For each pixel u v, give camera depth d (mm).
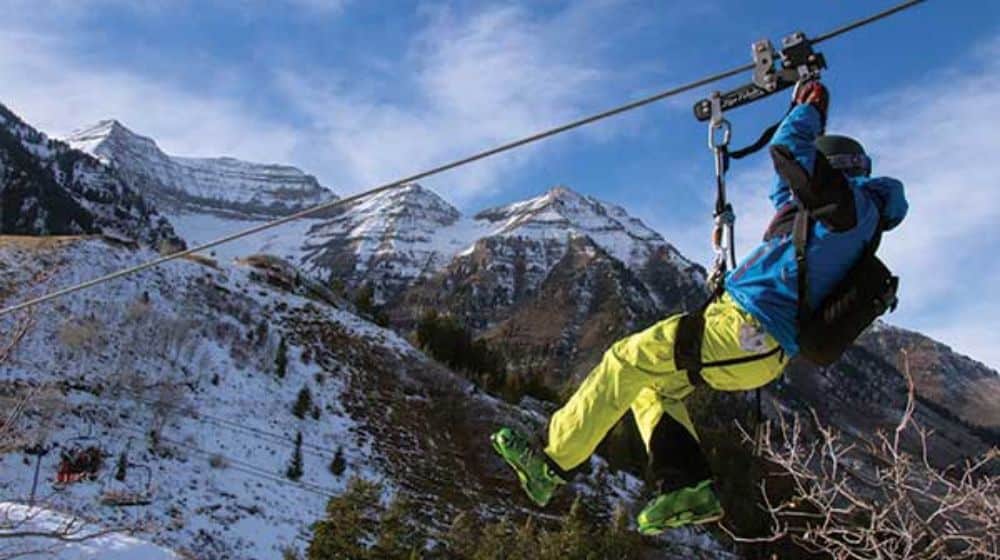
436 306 197750
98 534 17641
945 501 7727
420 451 47438
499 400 57938
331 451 43719
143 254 58219
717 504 4180
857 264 3844
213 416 42000
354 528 27875
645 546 35094
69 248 52781
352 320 63188
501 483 46156
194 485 35000
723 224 4336
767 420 8906
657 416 4238
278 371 49938
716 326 3967
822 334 3828
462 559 32656
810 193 3727
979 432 143875
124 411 38469
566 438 4098
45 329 42219
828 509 8180
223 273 62688
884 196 3957
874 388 148625
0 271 47375
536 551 32062
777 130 3918
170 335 47062
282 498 37094
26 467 30031
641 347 4074
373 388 53469
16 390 34219
